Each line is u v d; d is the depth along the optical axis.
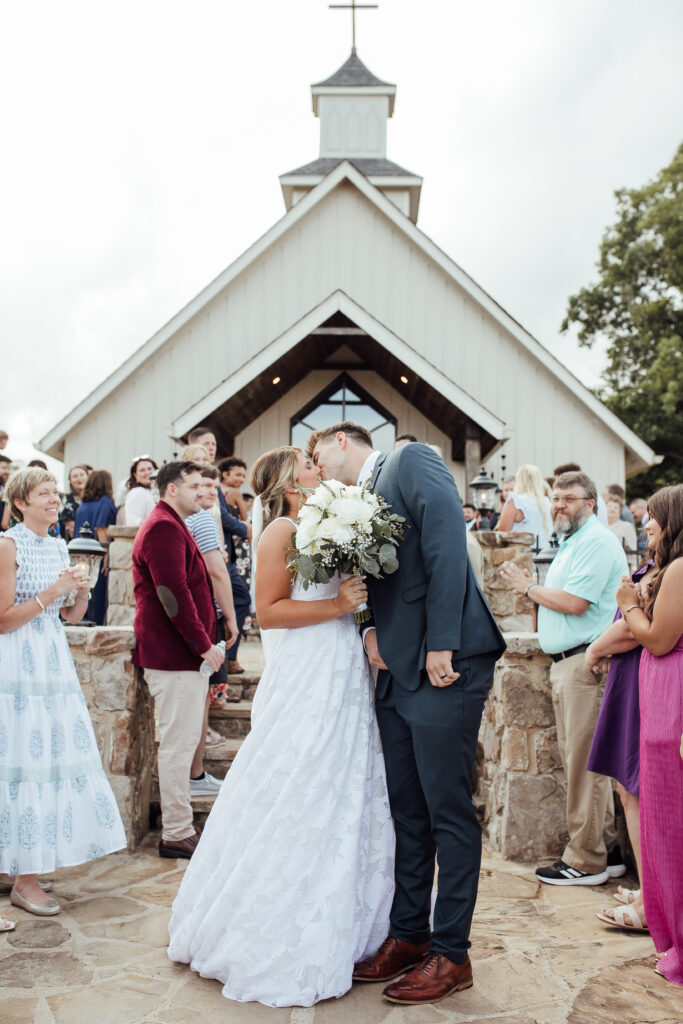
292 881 2.71
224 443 11.85
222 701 5.52
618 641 3.38
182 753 4.15
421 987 2.66
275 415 12.55
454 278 12.38
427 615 2.73
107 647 4.38
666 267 27.36
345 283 12.49
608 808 4.04
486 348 12.41
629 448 12.40
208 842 2.96
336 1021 2.56
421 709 2.76
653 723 2.88
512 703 4.24
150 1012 2.61
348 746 2.87
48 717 3.49
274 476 3.22
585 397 12.17
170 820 4.19
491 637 2.83
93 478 7.19
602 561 3.85
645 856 2.88
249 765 2.90
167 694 4.12
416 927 2.88
